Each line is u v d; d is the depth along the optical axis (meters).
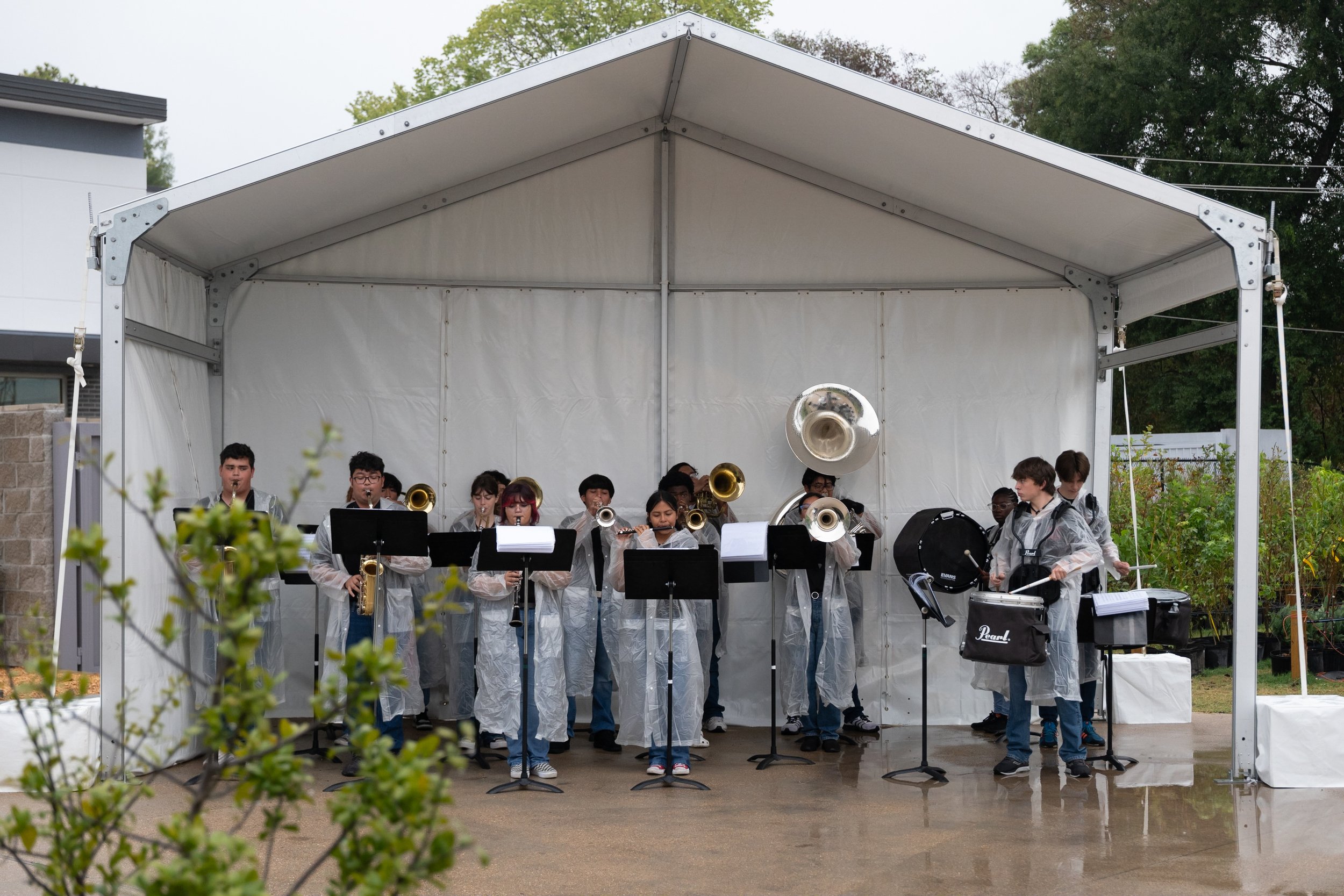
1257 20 23.16
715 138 8.51
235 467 6.72
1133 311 8.30
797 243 8.60
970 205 8.05
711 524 8.18
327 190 7.36
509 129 7.46
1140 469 12.79
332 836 5.45
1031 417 8.57
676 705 6.75
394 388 8.39
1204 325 22.84
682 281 8.58
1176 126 22.78
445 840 2.39
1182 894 4.66
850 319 8.59
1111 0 27.16
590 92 7.30
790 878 4.89
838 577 7.61
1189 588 12.04
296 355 8.32
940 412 8.58
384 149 6.85
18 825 2.53
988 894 4.67
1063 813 5.95
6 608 10.02
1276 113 22.69
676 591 6.26
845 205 8.60
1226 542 11.60
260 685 2.47
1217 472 13.44
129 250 6.32
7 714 6.03
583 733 8.34
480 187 8.43
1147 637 6.98
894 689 8.54
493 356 8.48
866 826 5.72
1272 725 6.46
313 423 8.30
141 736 2.68
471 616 7.82
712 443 8.55
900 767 7.11
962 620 8.51
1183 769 6.99
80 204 16.30
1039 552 6.77
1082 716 7.46
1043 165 6.64
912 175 7.86
